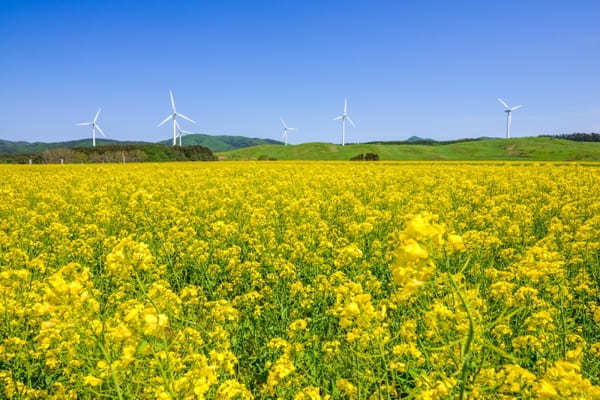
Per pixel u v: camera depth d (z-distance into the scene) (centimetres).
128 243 313
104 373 354
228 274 790
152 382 370
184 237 974
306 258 788
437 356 394
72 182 2406
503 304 471
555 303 509
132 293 626
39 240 1060
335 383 418
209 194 1642
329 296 621
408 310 523
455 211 1266
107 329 401
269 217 1176
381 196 1670
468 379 339
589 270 713
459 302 378
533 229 1060
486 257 764
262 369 489
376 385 379
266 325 585
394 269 243
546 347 423
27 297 542
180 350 457
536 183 1952
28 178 2477
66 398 407
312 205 1302
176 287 763
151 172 3103
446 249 254
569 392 237
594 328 518
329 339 516
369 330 346
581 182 1867
